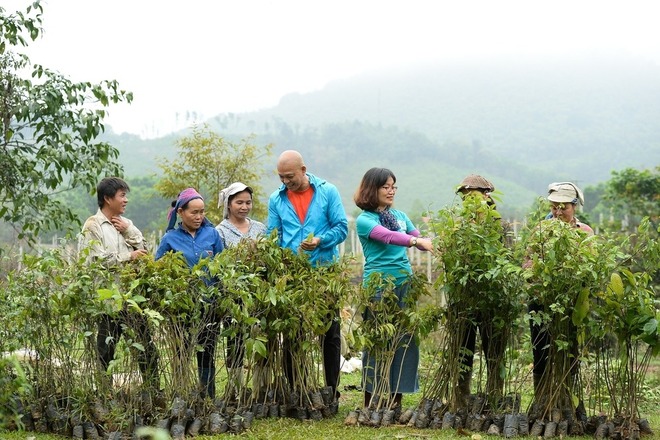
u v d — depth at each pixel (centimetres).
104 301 580
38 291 605
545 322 627
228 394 652
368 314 698
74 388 607
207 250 693
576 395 655
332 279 668
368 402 711
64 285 603
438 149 15812
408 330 677
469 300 656
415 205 5653
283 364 698
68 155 827
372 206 705
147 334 617
